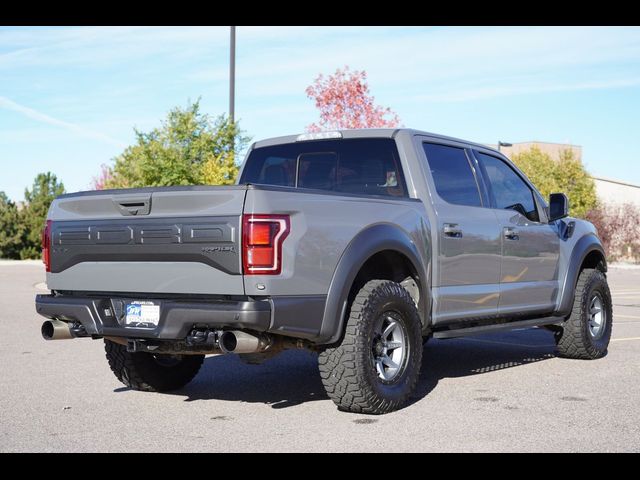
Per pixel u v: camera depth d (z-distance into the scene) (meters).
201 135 20.50
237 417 5.43
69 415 5.51
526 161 44.06
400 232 5.70
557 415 5.39
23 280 22.92
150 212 5.09
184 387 6.55
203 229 4.83
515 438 4.78
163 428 5.12
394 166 6.31
